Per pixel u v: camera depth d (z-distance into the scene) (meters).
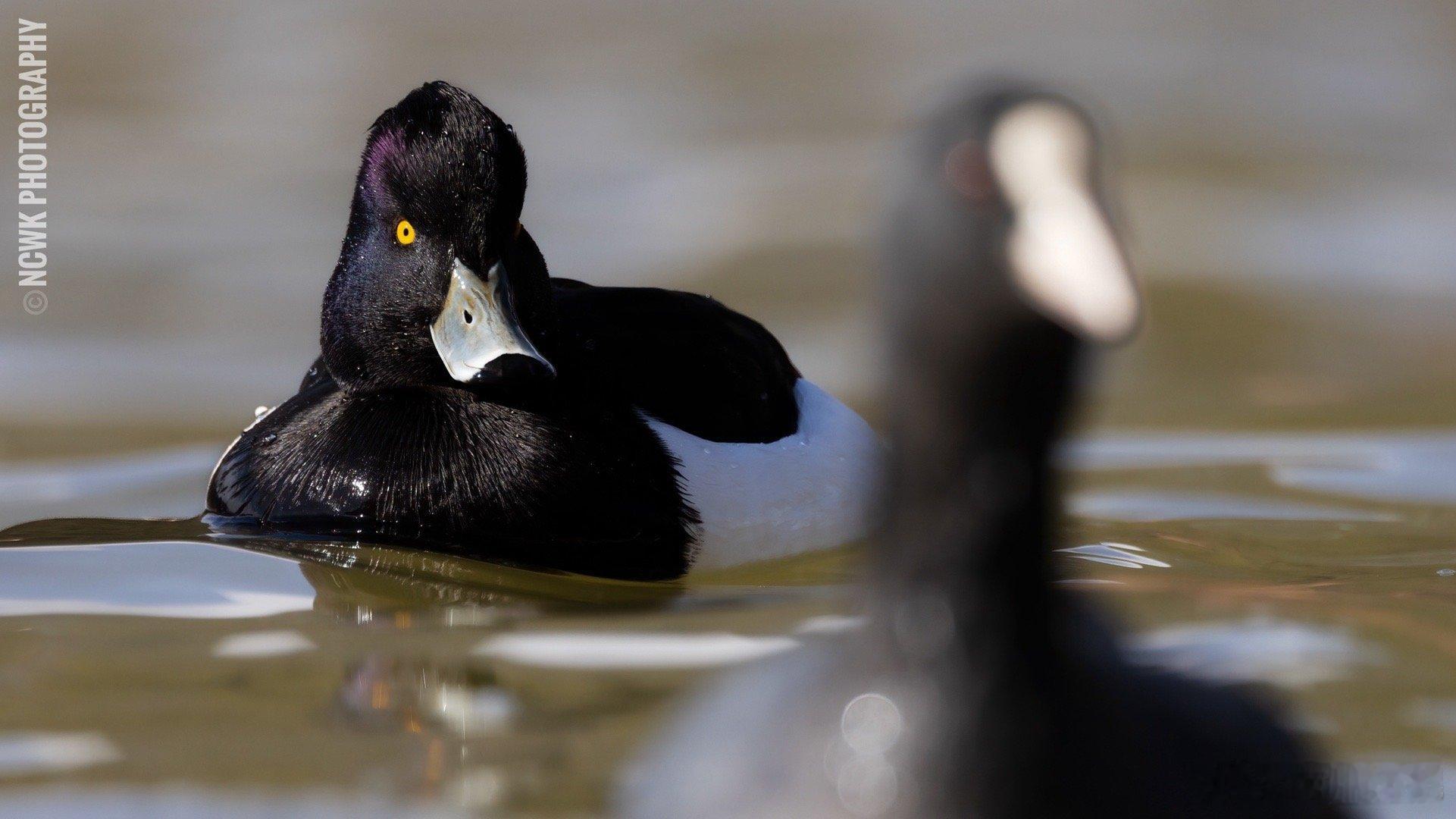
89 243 20.69
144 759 6.27
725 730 4.72
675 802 4.62
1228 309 18.36
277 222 21.61
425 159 9.98
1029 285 4.30
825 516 10.51
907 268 4.51
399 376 10.25
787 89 28.25
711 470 10.22
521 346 9.74
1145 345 17.16
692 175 23.64
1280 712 5.05
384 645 7.67
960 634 4.48
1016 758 4.41
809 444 10.91
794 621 7.99
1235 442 13.63
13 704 6.92
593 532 9.91
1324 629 7.55
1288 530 10.62
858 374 16.27
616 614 8.25
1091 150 4.41
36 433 14.07
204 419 14.73
